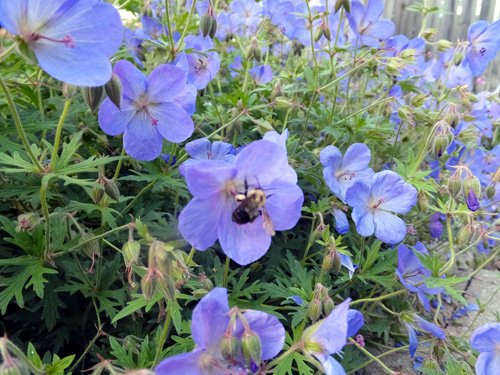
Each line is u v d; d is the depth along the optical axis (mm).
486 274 390
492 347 184
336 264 214
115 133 193
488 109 390
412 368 268
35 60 136
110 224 218
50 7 136
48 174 177
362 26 319
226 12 426
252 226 138
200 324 120
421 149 301
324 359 135
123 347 185
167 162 271
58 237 202
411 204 234
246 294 226
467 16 682
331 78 354
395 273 250
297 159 312
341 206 265
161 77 186
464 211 229
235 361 124
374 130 331
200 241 135
